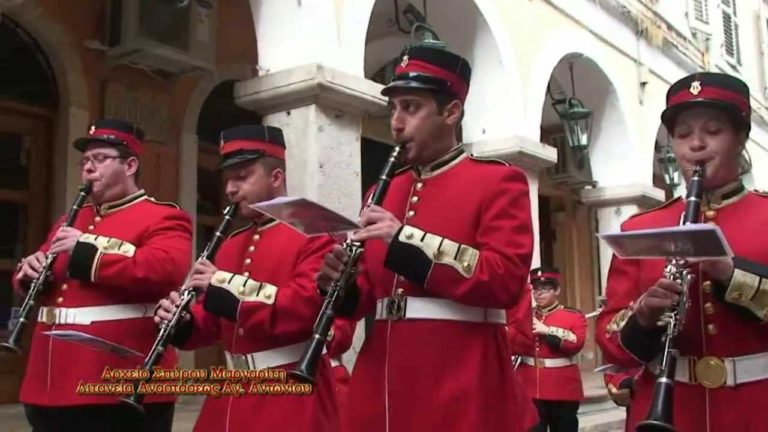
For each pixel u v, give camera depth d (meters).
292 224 2.67
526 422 2.62
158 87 7.23
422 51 2.65
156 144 7.17
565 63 9.12
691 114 2.44
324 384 3.15
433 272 2.44
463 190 2.61
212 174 7.90
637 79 10.08
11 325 3.95
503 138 7.13
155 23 6.74
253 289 3.00
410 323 2.56
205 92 7.58
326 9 5.23
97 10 6.82
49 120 6.77
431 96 2.64
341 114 5.16
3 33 6.47
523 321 4.62
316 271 2.99
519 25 7.71
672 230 2.06
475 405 2.45
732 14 14.34
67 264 3.62
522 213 2.56
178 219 3.78
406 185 2.76
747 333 2.32
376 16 7.91
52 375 3.54
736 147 2.44
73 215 3.73
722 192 2.48
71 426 3.51
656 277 2.56
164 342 3.16
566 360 5.98
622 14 9.77
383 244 2.67
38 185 6.73
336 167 5.09
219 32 7.64
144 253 3.53
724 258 2.11
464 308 2.53
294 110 5.09
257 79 5.18
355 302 2.76
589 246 12.08
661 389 2.16
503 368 2.57
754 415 2.28
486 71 7.31
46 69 6.73
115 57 6.80
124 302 3.59
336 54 5.28
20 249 6.66
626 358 2.60
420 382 2.50
